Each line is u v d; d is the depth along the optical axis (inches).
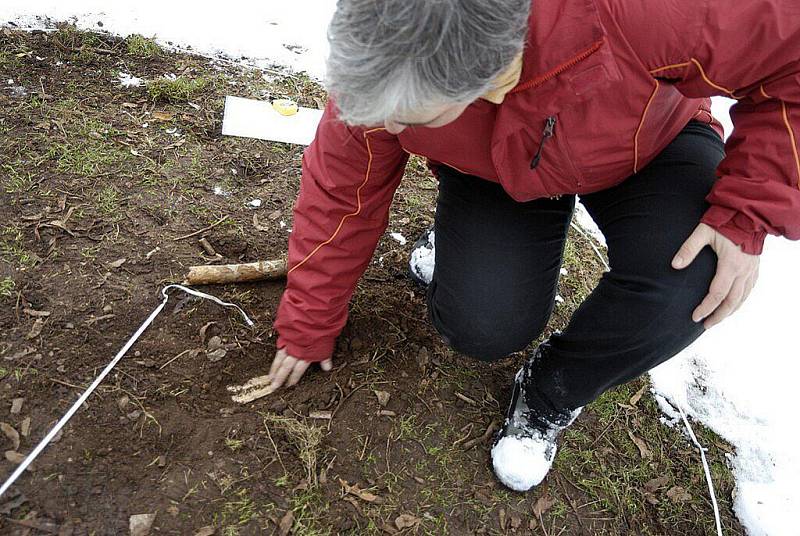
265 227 84.9
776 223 48.7
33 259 71.8
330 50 36.5
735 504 70.7
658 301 53.7
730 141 52.0
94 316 68.3
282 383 67.6
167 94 99.6
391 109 36.5
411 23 33.0
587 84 43.3
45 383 61.7
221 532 55.9
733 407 80.3
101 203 80.5
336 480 61.6
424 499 62.3
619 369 58.2
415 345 75.4
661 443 74.2
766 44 44.8
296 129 101.6
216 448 61.2
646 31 45.0
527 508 64.2
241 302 74.8
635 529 65.6
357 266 63.4
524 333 65.2
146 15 115.8
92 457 57.8
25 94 92.4
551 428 65.3
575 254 95.7
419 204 96.7
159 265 75.5
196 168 90.0
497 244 63.5
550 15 41.3
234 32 119.0
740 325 90.6
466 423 69.5
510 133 48.2
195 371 66.7
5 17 104.8
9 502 53.3
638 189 58.4
